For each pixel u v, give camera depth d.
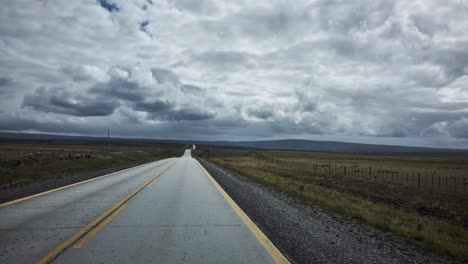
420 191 18.30
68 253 4.67
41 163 22.00
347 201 11.88
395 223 7.68
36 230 6.05
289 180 19.45
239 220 7.12
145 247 5.00
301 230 6.47
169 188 13.27
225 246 5.12
